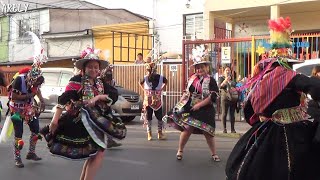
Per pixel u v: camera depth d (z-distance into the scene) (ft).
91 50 18.21
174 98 53.88
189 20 83.25
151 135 36.58
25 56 106.22
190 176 23.63
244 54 47.73
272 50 13.75
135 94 50.34
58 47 96.89
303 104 13.30
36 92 27.04
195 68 27.40
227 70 38.37
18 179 23.25
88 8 108.78
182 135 27.58
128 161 27.66
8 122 26.86
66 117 17.88
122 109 48.75
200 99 26.73
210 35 59.93
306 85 12.50
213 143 27.55
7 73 88.74
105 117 18.16
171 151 31.14
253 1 56.03
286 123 12.92
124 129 18.61
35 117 27.45
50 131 17.93
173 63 55.42
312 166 12.53
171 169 25.36
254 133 13.38
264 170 12.71
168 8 85.66
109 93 18.74
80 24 104.37
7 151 31.53
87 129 17.56
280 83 13.01
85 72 18.22
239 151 13.51
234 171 13.35
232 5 57.72
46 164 27.02
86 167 18.29
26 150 31.76
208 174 24.07
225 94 38.11
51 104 50.34
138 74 61.93
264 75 13.39
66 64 86.48
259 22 62.75
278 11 54.95
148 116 36.60
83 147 17.84
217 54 49.32
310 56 46.73
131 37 87.66
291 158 12.45
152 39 86.74
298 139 12.64
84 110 17.74
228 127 43.68
